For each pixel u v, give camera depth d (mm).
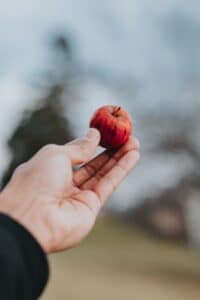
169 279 28625
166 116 38219
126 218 45156
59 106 41844
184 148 38188
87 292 22125
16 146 39625
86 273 26641
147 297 23484
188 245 42312
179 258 37062
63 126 41156
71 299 20578
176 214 43250
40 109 40969
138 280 27094
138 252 37469
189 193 41719
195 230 42781
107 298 22016
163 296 24250
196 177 40156
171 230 43094
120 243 39531
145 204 44219
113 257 34312
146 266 32281
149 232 43844
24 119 40531
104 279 25734
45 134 40312
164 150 38719
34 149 39938
